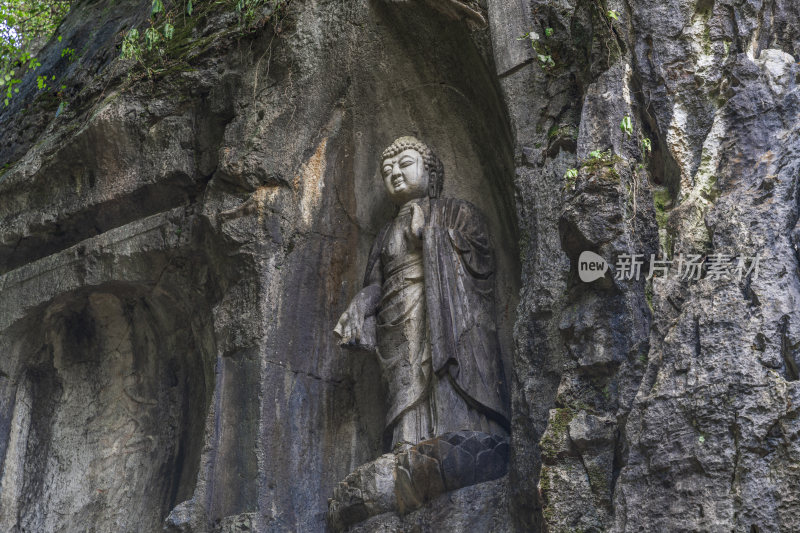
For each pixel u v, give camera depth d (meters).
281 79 7.28
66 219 7.80
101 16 9.58
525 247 6.06
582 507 4.88
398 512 6.00
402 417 6.29
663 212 5.57
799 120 5.35
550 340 5.65
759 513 4.36
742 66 5.59
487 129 7.04
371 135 7.41
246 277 6.88
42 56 9.70
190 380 7.73
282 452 6.55
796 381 4.53
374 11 7.26
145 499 7.49
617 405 5.05
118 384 7.95
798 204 5.06
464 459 5.87
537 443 5.48
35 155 8.00
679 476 4.57
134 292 7.70
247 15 7.54
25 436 7.90
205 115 7.47
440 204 6.88
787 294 4.79
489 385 6.27
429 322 6.36
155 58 7.89
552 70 6.42
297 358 6.82
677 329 4.89
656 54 5.86
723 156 5.43
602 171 5.38
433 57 7.26
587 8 6.23
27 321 7.86
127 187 7.57
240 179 7.01
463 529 5.74
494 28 6.72
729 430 4.54
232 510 6.39
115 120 7.60
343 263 7.20
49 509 7.67
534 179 6.14
